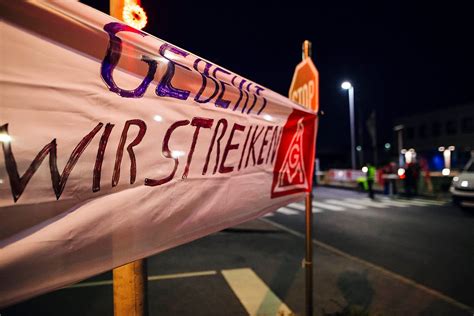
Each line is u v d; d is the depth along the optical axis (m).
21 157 1.07
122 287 1.72
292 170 2.95
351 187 22.80
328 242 7.48
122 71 1.37
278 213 11.91
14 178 1.06
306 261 3.24
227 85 1.97
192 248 7.03
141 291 1.75
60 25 1.16
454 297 4.43
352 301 4.31
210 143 1.89
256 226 9.50
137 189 1.45
